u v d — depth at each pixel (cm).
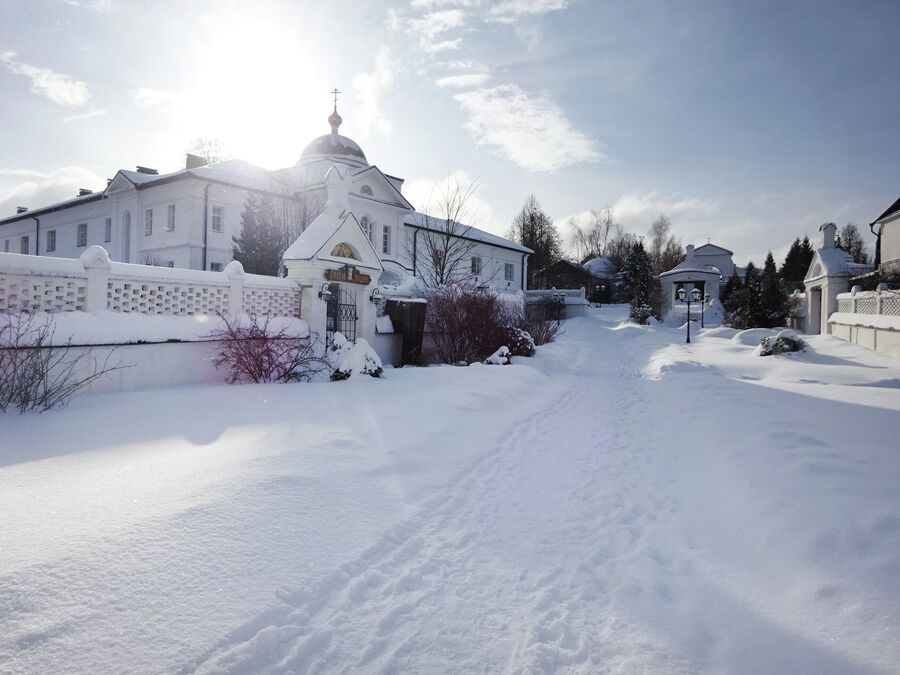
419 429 630
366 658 247
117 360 803
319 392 842
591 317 4706
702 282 4262
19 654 221
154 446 508
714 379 1179
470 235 3878
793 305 3006
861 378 1202
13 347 671
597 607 301
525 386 1091
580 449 662
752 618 280
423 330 1504
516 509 448
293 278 1142
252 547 325
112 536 313
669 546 388
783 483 454
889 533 332
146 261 2833
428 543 370
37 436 529
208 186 2625
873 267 2297
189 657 231
